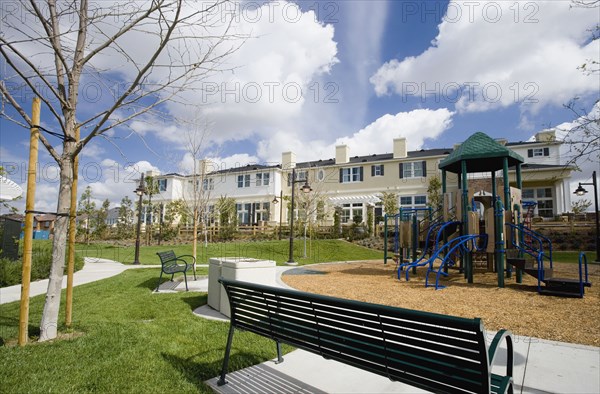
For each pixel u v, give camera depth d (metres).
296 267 14.27
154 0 3.67
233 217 31.83
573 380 3.32
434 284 9.31
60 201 4.31
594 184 15.54
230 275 5.67
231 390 3.04
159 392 2.92
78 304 6.48
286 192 35.12
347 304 2.26
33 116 3.96
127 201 36.72
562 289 7.64
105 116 3.95
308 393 3.00
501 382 2.15
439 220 12.11
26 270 4.00
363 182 31.42
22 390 2.88
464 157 10.34
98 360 3.54
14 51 3.49
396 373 2.15
